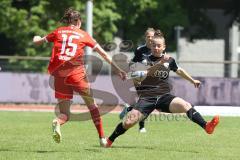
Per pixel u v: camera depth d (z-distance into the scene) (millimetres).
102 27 94625
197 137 36906
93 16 93625
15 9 93750
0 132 38844
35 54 94125
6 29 94250
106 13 94188
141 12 101500
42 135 37156
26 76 72938
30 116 55031
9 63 73875
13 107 70125
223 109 65562
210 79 72062
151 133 39250
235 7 110188
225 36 127688
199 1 109000
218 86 72188
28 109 67125
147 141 34406
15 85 72938
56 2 95000
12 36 94750
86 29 81188
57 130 28156
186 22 102875
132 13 100125
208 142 34219
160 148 31172
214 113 61938
